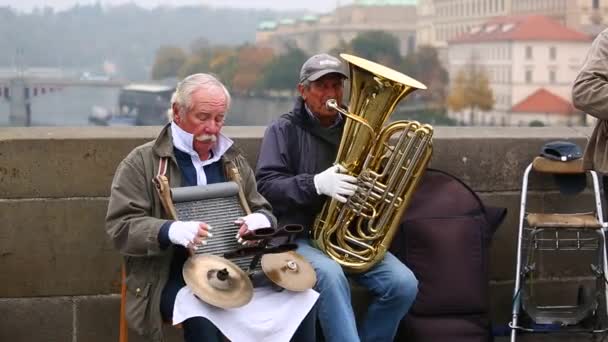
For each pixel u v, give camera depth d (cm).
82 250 508
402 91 434
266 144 477
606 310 522
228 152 431
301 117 477
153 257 401
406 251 497
